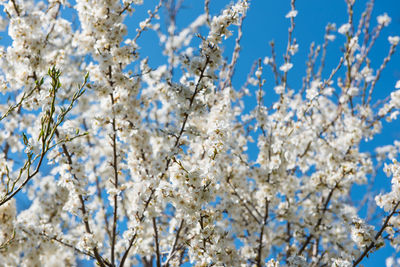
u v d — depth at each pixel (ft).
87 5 13.48
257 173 18.01
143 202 13.58
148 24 16.40
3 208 13.51
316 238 18.22
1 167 12.85
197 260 13.17
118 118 14.51
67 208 13.97
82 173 14.01
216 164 12.41
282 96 18.75
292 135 18.53
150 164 15.11
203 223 12.91
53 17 16.92
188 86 14.02
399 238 13.10
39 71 13.91
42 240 13.93
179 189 12.39
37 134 13.52
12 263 13.46
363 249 13.57
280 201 19.71
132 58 14.15
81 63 18.01
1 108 16.83
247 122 20.90
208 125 16.52
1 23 15.84
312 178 18.89
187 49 18.13
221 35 13.50
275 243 20.12
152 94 18.57
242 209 19.56
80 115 19.06
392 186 13.07
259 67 18.08
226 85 19.12
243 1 13.51
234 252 14.71
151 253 17.01
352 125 19.25
